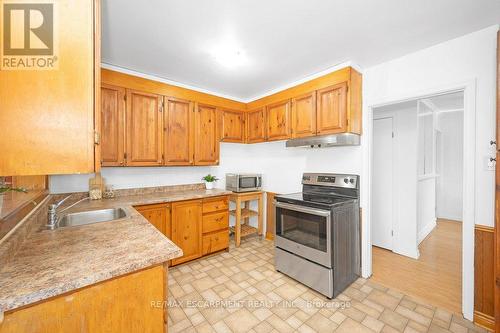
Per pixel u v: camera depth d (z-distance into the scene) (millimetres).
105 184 2516
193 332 1580
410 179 2910
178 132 2746
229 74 2553
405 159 2955
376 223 3236
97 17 838
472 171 1708
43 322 777
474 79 1700
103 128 2219
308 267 2121
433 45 1909
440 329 1609
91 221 1817
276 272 2436
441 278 2328
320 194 2641
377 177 3229
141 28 1673
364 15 1524
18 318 735
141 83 2471
